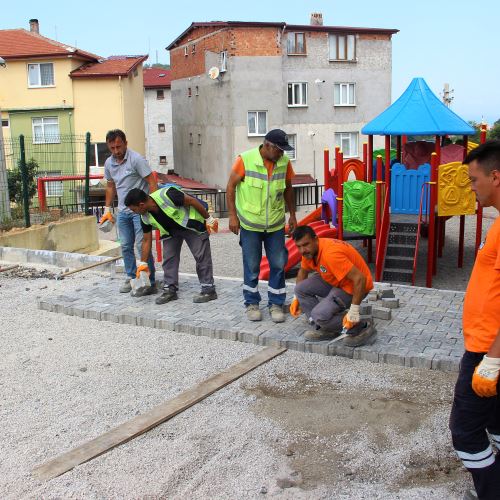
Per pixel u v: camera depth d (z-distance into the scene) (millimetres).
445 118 12297
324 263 5781
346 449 4309
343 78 37344
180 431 4625
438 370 5621
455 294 7938
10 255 11344
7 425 4801
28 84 34000
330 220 14805
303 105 36688
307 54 36281
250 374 5641
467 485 3854
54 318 7551
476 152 3279
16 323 7391
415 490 3812
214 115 37438
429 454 4215
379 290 7770
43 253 10992
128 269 8242
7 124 34469
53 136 34438
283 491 3844
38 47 34000
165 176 39781
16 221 13664
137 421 4734
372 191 12594
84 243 14812
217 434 4562
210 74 36125
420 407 4891
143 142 38969
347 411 4863
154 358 6117
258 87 35219
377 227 11906
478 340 3322
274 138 6438
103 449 4332
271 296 7008
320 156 37562
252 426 4672
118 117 34219
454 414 3471
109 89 34031
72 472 4094
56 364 6047
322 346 6094
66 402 5184
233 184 6844
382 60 38062
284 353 6148
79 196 26891
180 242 7723
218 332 6641
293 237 5852
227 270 14898
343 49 37062
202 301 7738
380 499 3725
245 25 34438
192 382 5527
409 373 5570
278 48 35188
